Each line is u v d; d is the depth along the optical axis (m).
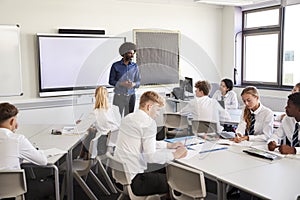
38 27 4.99
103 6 5.48
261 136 2.79
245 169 2.05
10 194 2.10
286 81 5.89
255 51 6.44
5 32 4.71
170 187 2.12
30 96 5.02
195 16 6.46
